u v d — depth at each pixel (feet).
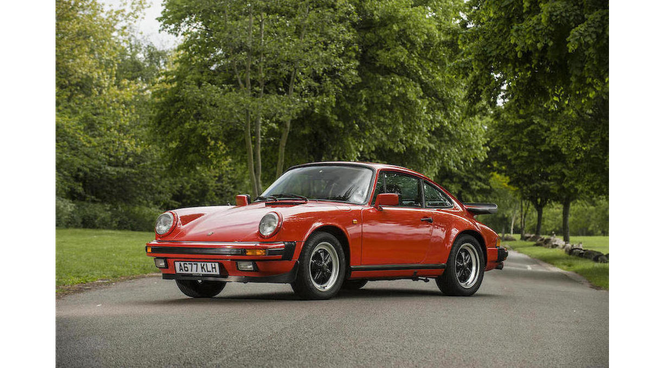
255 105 60.80
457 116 93.66
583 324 19.99
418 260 26.25
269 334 16.17
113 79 115.96
